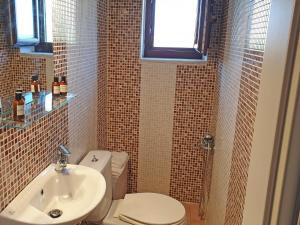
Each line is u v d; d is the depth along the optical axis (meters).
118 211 1.85
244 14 1.29
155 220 1.76
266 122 0.57
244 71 1.21
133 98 2.40
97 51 2.07
